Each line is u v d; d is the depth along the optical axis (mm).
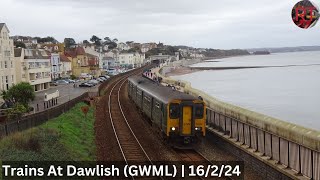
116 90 63375
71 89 65125
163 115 24141
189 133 23062
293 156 17016
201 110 23188
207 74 137750
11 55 56531
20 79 62062
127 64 170750
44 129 22266
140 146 23453
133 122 33500
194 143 23578
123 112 39906
